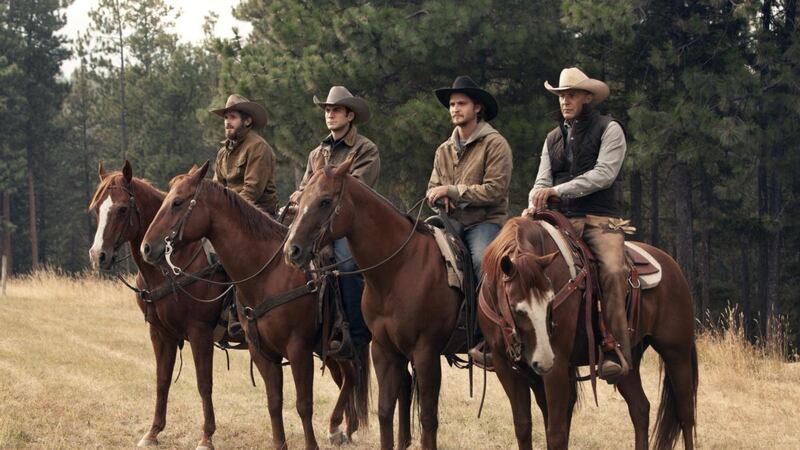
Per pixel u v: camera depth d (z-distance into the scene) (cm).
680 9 1759
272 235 632
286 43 1739
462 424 807
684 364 623
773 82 1622
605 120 584
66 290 2058
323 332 625
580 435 771
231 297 675
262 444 718
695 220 2480
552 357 457
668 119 1553
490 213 612
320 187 539
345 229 550
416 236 579
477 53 1725
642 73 1791
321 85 1641
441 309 573
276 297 612
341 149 664
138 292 686
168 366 712
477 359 566
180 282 666
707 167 1664
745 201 2394
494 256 509
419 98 1648
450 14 1594
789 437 774
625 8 1554
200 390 680
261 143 712
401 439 607
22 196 4491
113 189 666
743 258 2233
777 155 1862
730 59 1630
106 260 655
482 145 609
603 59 1827
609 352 549
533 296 459
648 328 596
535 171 1617
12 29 4259
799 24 1764
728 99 1583
